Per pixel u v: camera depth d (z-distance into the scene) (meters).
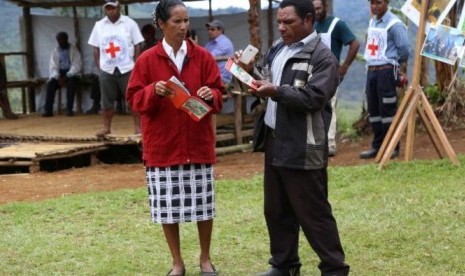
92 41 10.82
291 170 4.57
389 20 9.01
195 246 6.00
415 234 5.99
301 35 4.57
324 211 4.62
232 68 4.44
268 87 4.35
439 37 8.16
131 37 10.74
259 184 8.24
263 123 4.78
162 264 5.57
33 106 15.77
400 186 7.60
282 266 4.96
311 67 4.51
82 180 9.16
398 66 9.05
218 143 12.28
